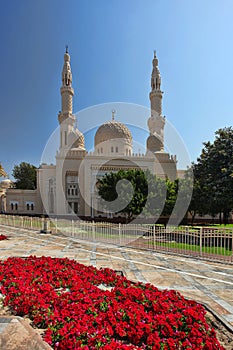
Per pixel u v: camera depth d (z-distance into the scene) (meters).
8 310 4.49
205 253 9.41
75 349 2.99
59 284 5.52
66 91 35.78
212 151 17.84
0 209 40.03
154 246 10.75
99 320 3.69
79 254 9.83
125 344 3.35
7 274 5.98
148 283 5.79
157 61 38.69
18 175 52.94
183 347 3.19
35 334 3.36
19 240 13.65
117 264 8.20
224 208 17.98
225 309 4.75
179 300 4.70
